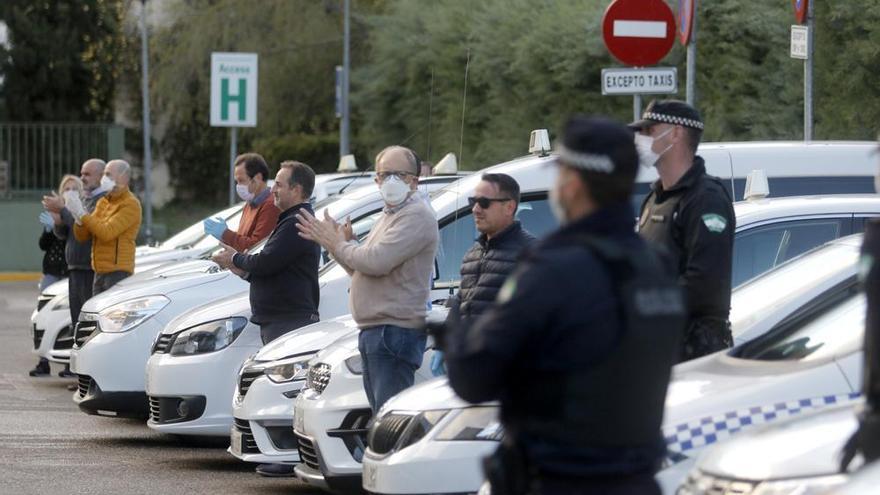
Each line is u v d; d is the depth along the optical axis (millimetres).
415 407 13984
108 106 78375
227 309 21156
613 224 8203
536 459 8141
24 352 36844
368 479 14242
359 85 61031
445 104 52562
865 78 35125
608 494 8094
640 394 8086
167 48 73250
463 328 8297
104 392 23625
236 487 19703
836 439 9781
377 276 16438
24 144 65312
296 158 75375
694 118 13742
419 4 55469
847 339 12438
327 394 17047
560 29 45375
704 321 13453
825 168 21781
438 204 20000
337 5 69312
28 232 65188
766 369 12234
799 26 25703
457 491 13398
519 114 48062
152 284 24328
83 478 20297
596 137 8148
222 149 84625
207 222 22625
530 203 19938
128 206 28641
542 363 8016
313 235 16641
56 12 76188
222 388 20797
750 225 17750
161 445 23516
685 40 25562
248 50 69938
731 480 9930
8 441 23734
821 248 15867
